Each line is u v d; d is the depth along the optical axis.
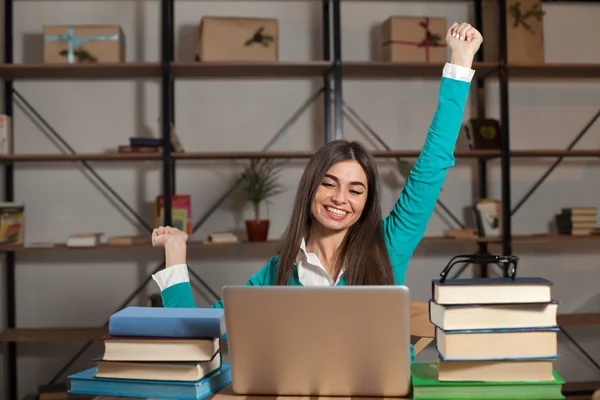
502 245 3.33
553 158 3.74
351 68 3.33
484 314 0.99
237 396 1.09
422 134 3.68
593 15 3.77
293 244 1.59
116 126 3.59
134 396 1.10
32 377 3.52
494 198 3.69
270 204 3.60
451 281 1.02
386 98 3.66
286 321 1.03
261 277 1.75
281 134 3.62
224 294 1.03
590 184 3.76
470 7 3.72
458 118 1.46
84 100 3.58
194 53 3.60
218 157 3.22
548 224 3.74
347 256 1.57
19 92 3.57
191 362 1.08
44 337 3.20
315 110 3.64
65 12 3.58
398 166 3.44
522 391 0.99
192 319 1.10
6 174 3.51
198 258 3.59
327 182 1.49
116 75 3.50
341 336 1.02
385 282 1.55
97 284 3.58
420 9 3.70
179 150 3.26
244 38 3.23
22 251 3.55
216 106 3.61
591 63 3.39
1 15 3.48
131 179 3.59
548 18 3.75
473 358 0.98
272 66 3.26
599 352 3.71
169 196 3.17
